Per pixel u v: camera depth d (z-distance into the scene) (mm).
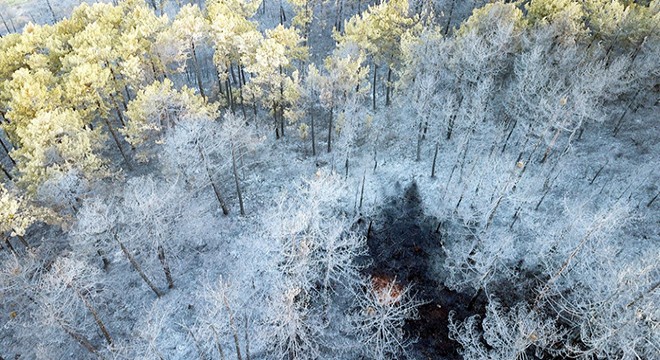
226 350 28609
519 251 31828
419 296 30938
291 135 46250
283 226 26969
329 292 31156
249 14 49031
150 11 46781
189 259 34562
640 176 34312
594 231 24203
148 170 42781
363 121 42125
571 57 35594
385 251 33844
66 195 30469
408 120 44250
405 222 35625
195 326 29609
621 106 40094
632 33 38594
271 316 25578
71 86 36219
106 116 39906
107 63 41781
